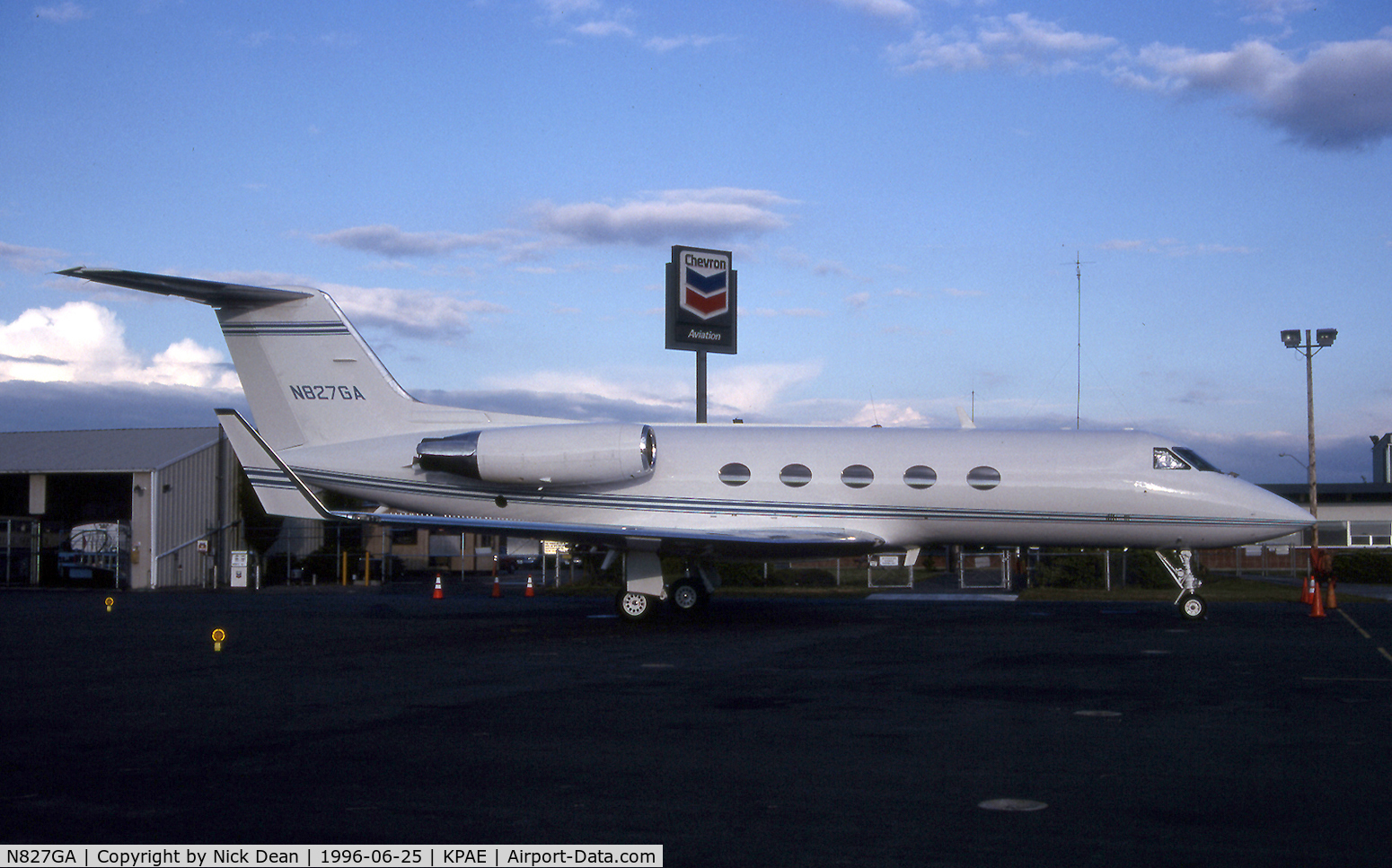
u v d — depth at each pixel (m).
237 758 8.06
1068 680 11.81
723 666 13.11
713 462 20.05
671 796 6.93
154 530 35.50
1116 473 19.36
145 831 6.23
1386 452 73.88
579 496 20.34
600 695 10.92
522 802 6.81
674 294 32.06
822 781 7.30
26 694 11.27
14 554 37.69
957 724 9.25
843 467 19.81
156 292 19.91
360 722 9.51
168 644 16.31
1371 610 22.22
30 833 6.21
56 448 38.34
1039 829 6.21
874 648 14.99
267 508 17.72
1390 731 8.95
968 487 19.53
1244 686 11.41
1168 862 5.64
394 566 42.31
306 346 20.94
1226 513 19.11
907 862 5.65
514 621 20.03
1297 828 6.22
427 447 19.94
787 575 33.94
